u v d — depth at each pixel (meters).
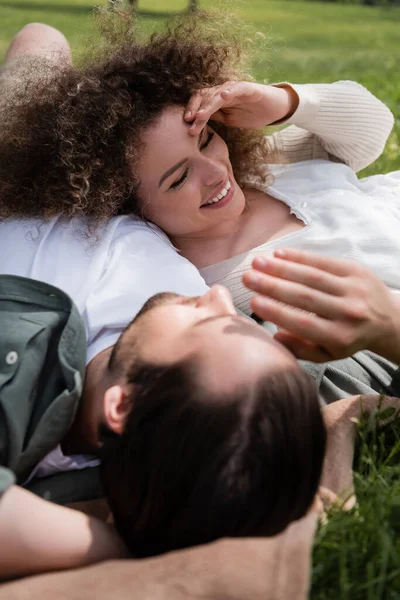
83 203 2.32
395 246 2.49
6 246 2.24
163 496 1.46
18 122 2.47
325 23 14.54
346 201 2.65
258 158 2.80
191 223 2.46
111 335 1.96
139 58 2.50
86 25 3.28
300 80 6.87
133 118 2.37
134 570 1.43
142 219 2.43
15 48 3.26
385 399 2.12
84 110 2.39
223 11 2.95
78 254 2.16
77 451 1.88
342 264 1.75
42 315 1.85
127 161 2.37
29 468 1.81
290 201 2.67
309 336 1.68
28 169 2.40
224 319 1.60
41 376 1.81
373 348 1.80
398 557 1.60
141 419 1.50
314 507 1.71
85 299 2.04
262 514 1.46
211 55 2.56
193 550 1.43
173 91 2.43
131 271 2.12
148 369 1.56
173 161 2.36
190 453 1.45
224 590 1.37
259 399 1.47
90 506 1.81
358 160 3.03
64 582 1.43
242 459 1.44
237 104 2.63
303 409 1.50
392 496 1.78
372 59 9.47
